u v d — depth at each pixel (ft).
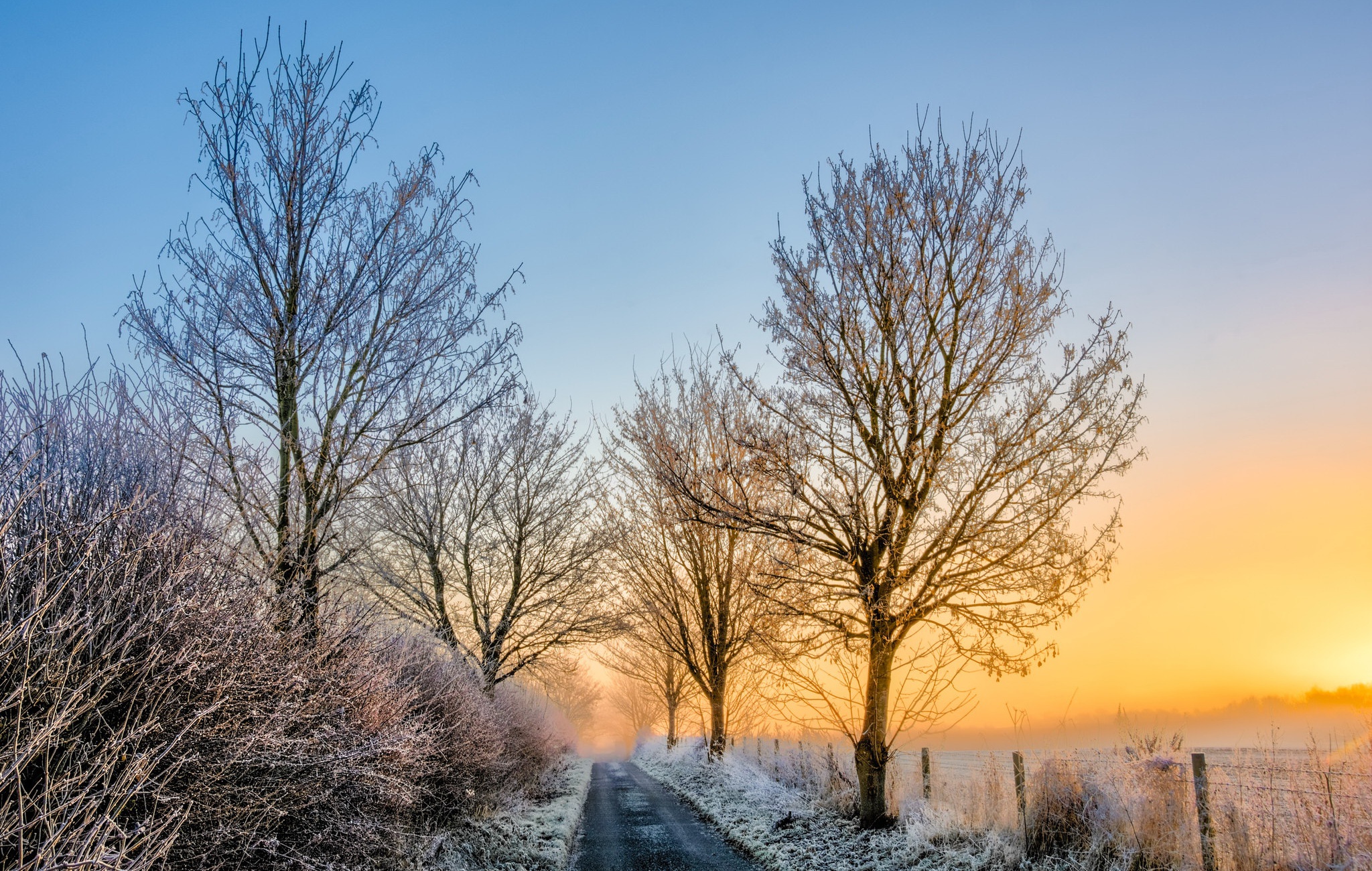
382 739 21.33
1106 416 32.55
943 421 35.53
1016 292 34.60
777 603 36.50
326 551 27.73
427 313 30.37
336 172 29.09
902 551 35.06
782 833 38.55
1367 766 22.89
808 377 37.09
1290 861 22.07
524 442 63.46
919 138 36.37
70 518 14.83
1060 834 28.58
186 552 16.58
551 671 72.38
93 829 11.71
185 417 21.88
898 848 31.94
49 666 12.15
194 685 14.99
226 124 27.53
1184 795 26.00
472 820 36.35
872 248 36.32
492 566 61.67
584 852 40.57
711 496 38.86
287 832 18.02
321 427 28.07
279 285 28.40
